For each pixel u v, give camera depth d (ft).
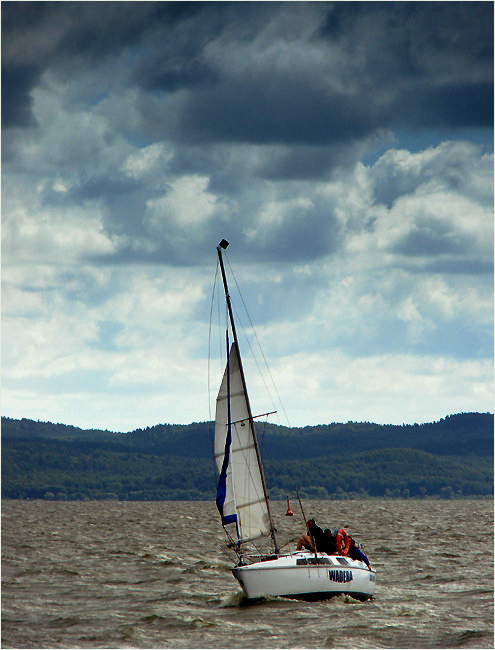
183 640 323.16
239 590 442.09
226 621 352.69
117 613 381.40
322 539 395.96
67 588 460.55
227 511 380.99
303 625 339.98
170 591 443.73
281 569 374.43
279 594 375.86
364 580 395.14
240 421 388.98
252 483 385.91
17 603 410.93
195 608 388.98
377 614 362.74
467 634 323.98
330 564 381.40
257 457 388.16
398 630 331.98
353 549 410.93
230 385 392.68
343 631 330.54
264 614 359.87
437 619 353.51
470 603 390.63
